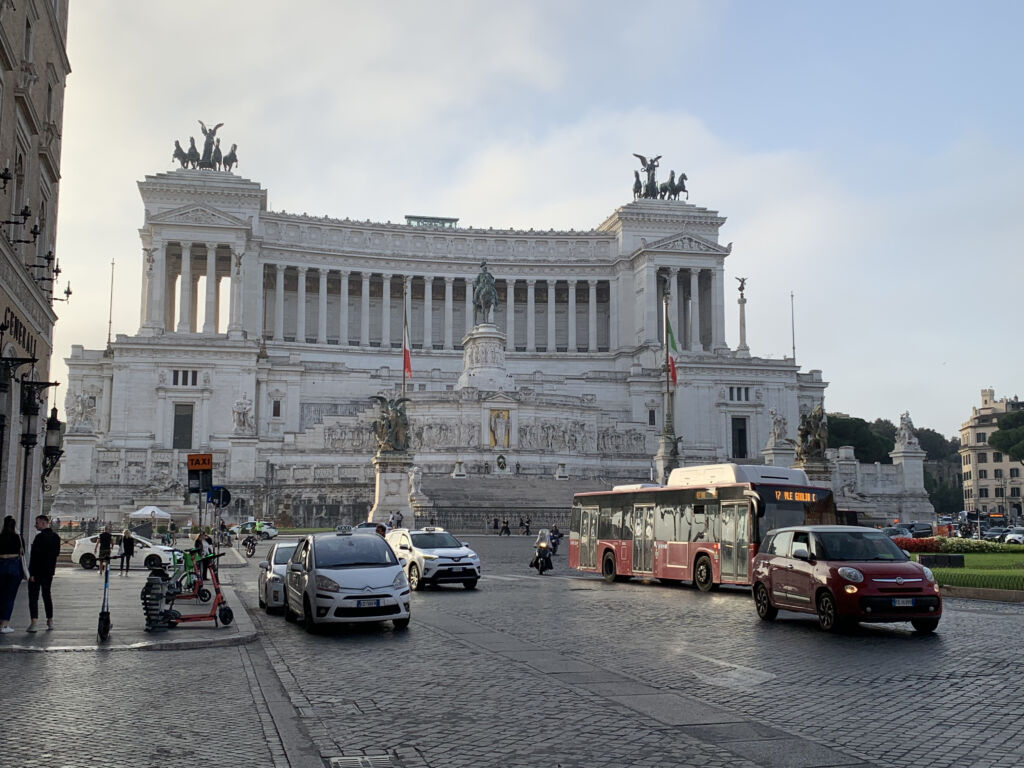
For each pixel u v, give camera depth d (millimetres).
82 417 109188
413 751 13555
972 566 44250
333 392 135125
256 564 57312
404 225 164250
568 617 29516
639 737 14266
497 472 115250
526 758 13164
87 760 13008
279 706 16453
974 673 19453
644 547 43406
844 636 25031
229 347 128000
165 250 141000
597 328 176000
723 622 28156
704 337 166750
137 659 21281
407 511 76625
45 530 25250
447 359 158250
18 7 35875
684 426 140000
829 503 38031
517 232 168875
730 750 13523
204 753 13422
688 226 167125
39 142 41969
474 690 17859
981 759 13039
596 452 125688
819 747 13672
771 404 143250
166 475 108062
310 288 167750
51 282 46406
